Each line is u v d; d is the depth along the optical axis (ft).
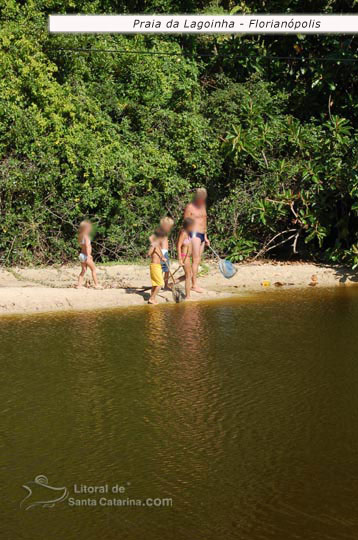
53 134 56.95
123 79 63.98
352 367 29.55
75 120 58.39
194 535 16.48
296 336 35.35
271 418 23.70
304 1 65.62
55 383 27.58
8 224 56.13
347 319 39.47
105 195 58.23
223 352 32.14
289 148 63.26
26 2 62.75
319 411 24.30
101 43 62.69
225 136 63.41
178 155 61.62
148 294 45.85
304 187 61.62
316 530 16.58
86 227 47.44
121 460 20.48
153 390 26.63
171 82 64.80
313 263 60.29
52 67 58.95
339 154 59.98
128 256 59.77
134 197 59.98
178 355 31.68
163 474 19.58
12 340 34.65
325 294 48.37
